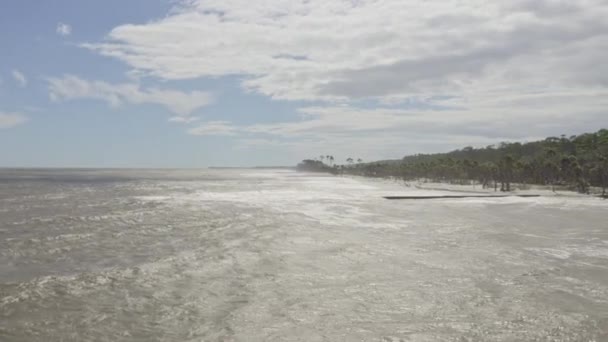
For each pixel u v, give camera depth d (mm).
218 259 24391
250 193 90188
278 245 28969
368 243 30250
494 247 29234
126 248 27531
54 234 32562
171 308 16234
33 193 80625
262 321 15062
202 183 144000
